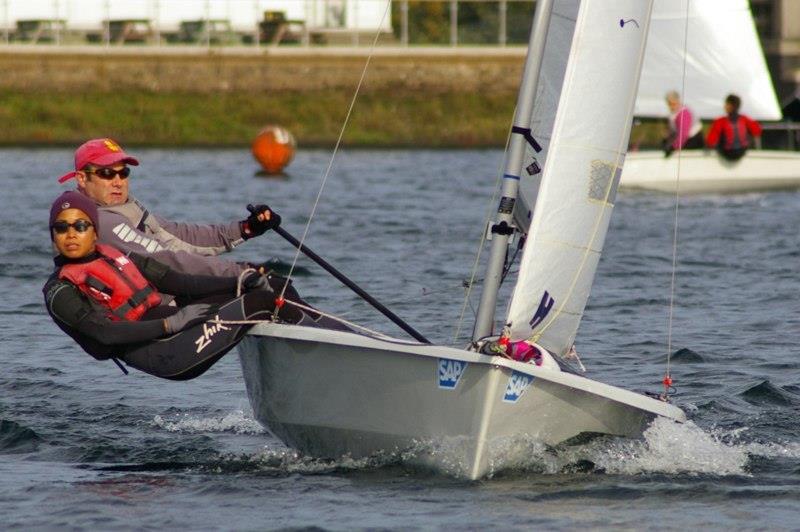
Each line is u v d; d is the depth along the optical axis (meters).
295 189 94.62
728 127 91.06
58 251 24.97
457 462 23.69
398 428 24.08
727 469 25.31
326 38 162.25
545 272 24.83
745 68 93.44
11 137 143.38
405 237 65.88
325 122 151.88
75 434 28.80
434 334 40.44
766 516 22.31
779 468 25.58
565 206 24.91
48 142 143.38
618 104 25.20
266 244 62.66
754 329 41.97
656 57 91.81
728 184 91.69
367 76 156.75
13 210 76.25
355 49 157.00
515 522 21.72
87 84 151.38
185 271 25.58
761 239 66.44
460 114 155.25
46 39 156.00
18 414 30.64
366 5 164.25
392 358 23.62
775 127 99.00
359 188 96.62
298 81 155.50
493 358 22.80
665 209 82.25
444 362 23.20
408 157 134.00
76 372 35.47
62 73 151.00
